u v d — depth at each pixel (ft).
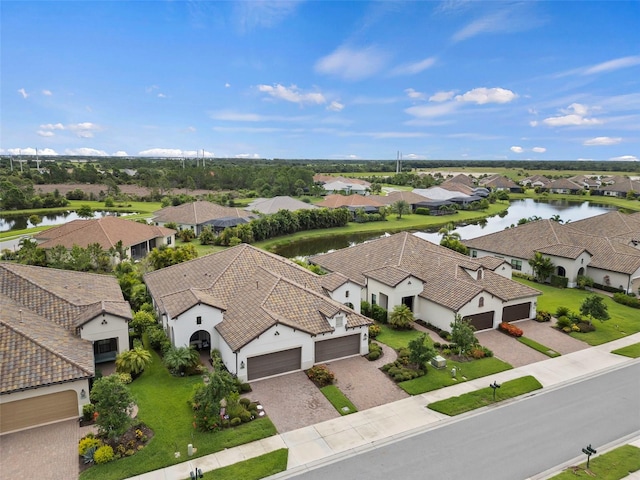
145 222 281.54
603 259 172.04
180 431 76.28
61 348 85.30
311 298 109.09
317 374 94.79
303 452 71.61
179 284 123.03
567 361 106.32
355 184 539.29
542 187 583.17
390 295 129.18
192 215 274.57
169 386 91.56
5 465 67.46
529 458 70.38
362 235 304.30
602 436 76.64
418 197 425.69
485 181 648.79
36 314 97.09
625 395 90.74
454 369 97.25
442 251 155.22
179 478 65.16
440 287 130.00
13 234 266.57
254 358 94.38
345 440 74.84
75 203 415.23
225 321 103.55
